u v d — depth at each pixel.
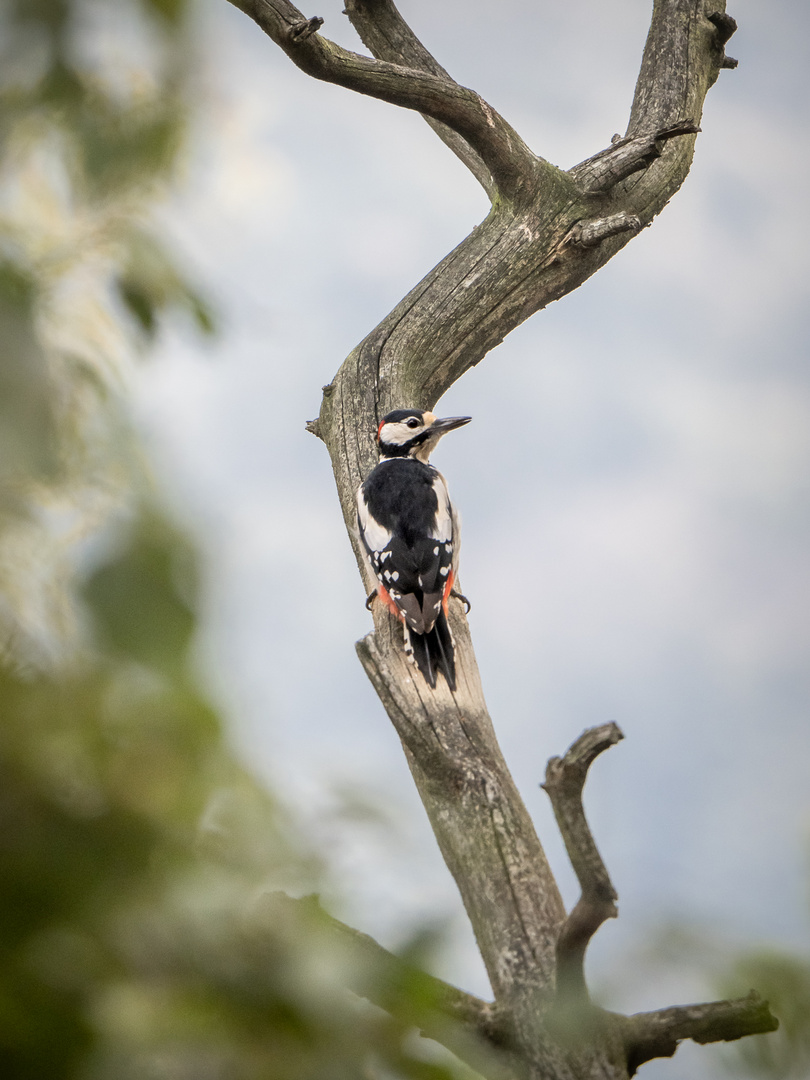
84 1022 1.25
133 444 1.38
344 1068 1.40
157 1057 1.25
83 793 1.32
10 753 1.28
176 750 1.31
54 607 1.28
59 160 1.44
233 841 1.35
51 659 1.29
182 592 1.31
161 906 1.33
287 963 1.42
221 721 1.31
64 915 1.30
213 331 1.47
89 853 1.32
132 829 1.33
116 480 1.35
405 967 1.42
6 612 1.28
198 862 1.35
